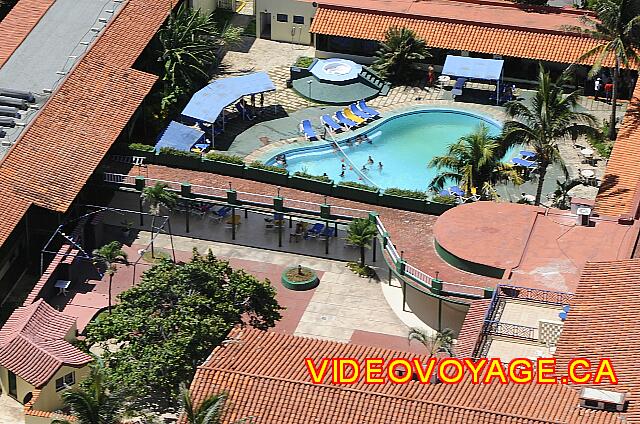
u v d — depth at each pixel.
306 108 114.62
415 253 91.56
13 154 95.00
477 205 93.75
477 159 95.31
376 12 119.94
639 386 70.75
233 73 119.00
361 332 89.19
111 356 78.38
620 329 75.25
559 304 82.31
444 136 111.38
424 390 70.50
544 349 78.25
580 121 105.56
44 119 98.75
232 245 97.69
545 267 86.69
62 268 91.88
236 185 99.94
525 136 95.44
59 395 81.62
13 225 90.19
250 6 130.62
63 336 84.44
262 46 123.81
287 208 96.81
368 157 108.31
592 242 89.06
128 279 93.69
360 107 113.50
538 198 98.19
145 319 79.06
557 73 117.25
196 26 115.00
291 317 90.50
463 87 116.44
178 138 104.81
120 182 99.19
